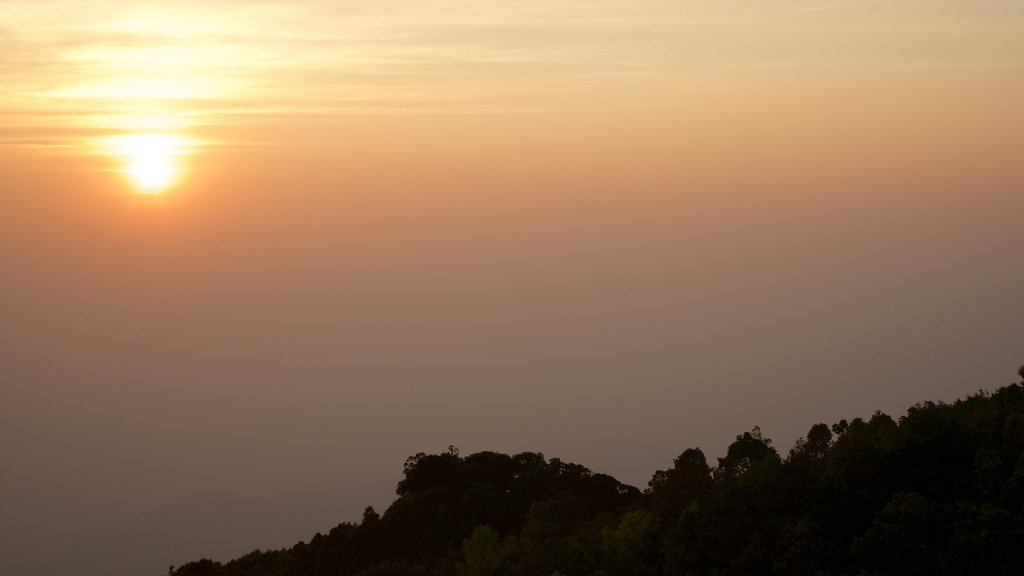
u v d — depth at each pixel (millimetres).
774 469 43781
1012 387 47625
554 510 57281
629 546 47219
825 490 42656
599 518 54625
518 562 50719
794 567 40250
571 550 48531
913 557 38594
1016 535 37812
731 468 50625
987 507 38625
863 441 44250
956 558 38219
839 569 39812
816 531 40531
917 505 39375
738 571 41812
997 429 43875
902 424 45938
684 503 49938
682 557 43719
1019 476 39406
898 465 42969
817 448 50000
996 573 37844
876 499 42031
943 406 46875
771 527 42344
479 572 50781
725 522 43906
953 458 42969
